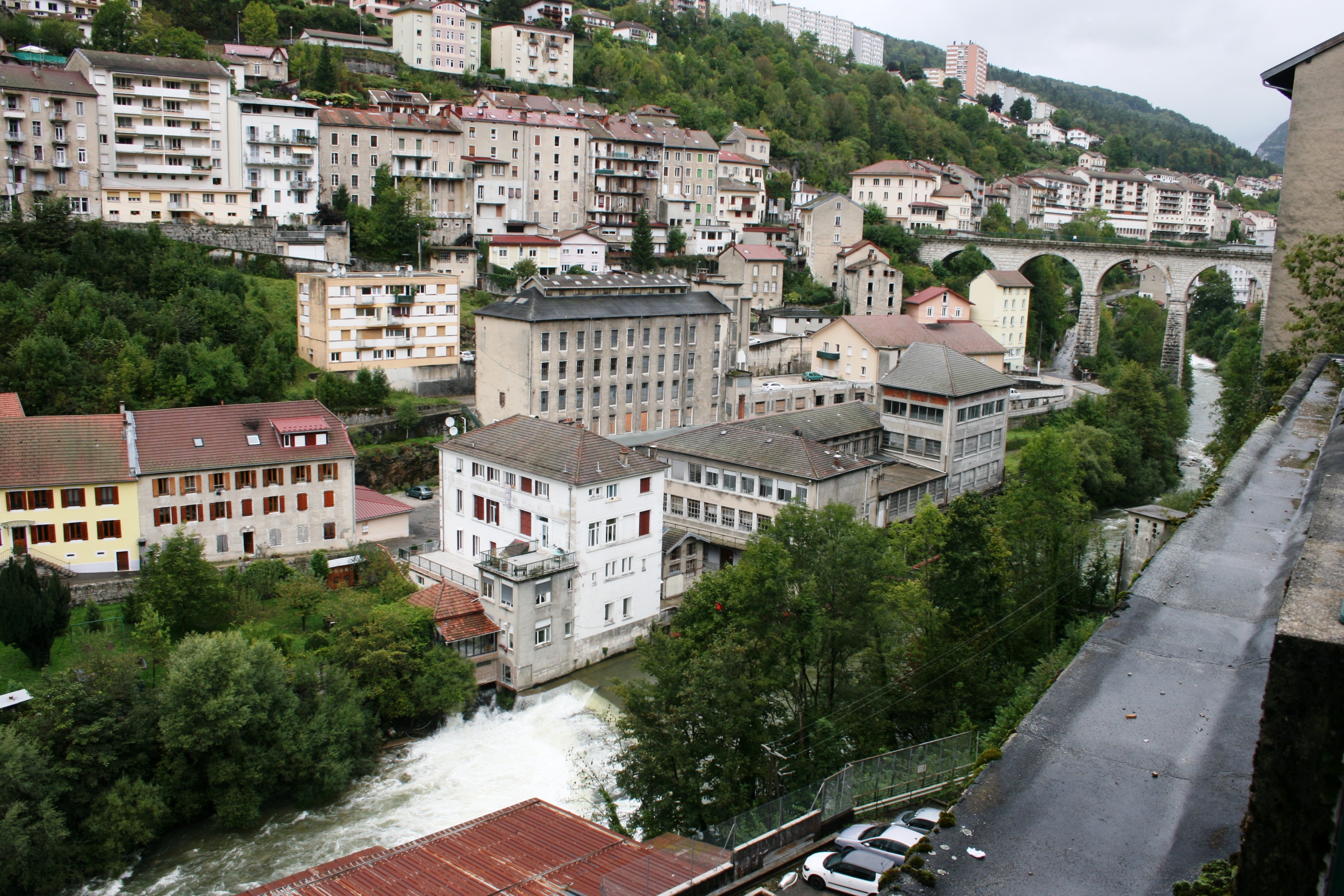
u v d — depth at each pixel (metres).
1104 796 12.02
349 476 81.81
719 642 47.53
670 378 113.56
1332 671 8.32
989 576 55.03
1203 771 12.23
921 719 51.62
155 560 65.81
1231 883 9.63
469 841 46.16
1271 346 42.78
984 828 11.66
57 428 73.06
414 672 62.47
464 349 129.50
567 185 178.75
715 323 116.88
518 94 196.75
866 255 180.50
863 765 46.25
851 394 129.62
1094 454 110.19
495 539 75.19
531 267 154.38
